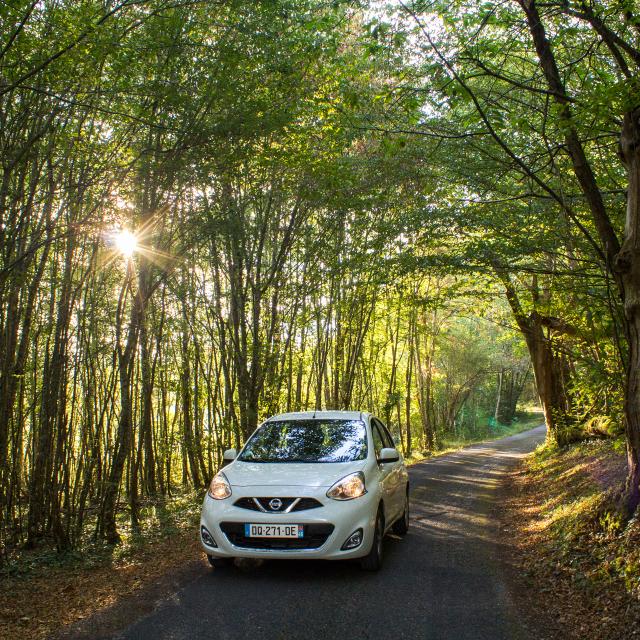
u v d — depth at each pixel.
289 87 8.23
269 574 5.49
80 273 10.62
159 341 13.21
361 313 18.31
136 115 7.89
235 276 13.07
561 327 10.62
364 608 4.51
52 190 7.07
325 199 11.42
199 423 16.83
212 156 7.54
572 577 5.23
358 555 5.25
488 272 8.21
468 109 8.34
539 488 11.27
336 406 18.73
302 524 5.20
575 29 6.14
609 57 7.51
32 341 10.64
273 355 13.31
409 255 8.62
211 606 4.58
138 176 7.93
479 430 46.88
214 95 7.41
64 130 7.41
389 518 6.36
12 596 5.44
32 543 8.55
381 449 6.60
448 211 8.52
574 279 8.09
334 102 8.48
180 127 7.45
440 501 10.47
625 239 5.84
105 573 6.24
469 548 6.67
